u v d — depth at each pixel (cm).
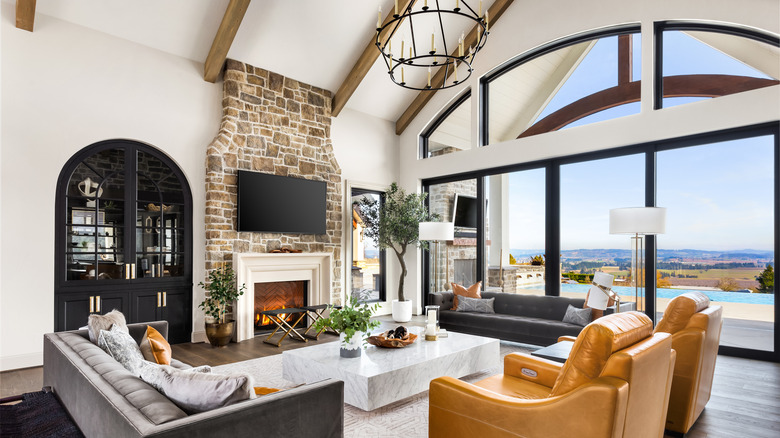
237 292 570
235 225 596
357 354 368
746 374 425
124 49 521
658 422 225
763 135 481
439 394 236
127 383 183
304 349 398
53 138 468
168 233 557
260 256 608
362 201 791
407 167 826
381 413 331
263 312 568
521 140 662
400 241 743
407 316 721
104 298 503
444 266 788
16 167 445
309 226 677
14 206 443
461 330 599
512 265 691
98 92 500
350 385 325
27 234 450
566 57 656
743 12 489
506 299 606
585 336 192
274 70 643
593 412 181
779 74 484
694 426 304
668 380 238
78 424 213
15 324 441
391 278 816
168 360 289
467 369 399
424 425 310
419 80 770
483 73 712
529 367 290
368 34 654
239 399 166
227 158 590
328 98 718
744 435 289
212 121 596
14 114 445
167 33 539
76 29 487
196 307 570
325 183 699
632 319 213
